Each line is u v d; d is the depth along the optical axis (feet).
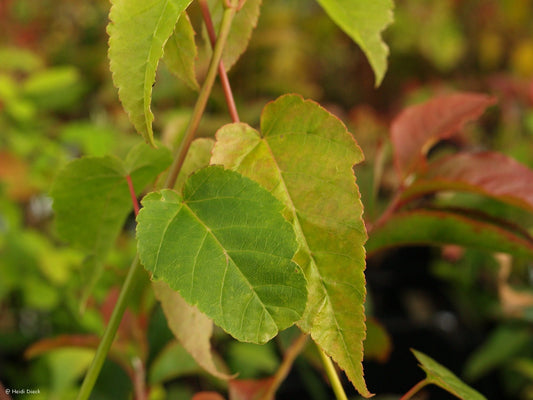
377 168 1.65
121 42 0.95
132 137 4.00
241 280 0.94
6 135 3.39
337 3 1.28
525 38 6.79
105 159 1.21
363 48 1.32
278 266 0.94
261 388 1.52
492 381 3.49
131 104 0.95
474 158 1.44
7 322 3.71
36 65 3.97
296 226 1.01
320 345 0.98
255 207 0.97
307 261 1.00
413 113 1.53
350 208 1.00
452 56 6.53
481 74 6.84
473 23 6.97
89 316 2.88
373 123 5.52
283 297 0.93
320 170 1.01
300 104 1.03
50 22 6.05
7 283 3.00
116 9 0.95
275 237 0.95
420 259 4.58
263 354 3.22
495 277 3.04
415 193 1.47
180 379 3.09
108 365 2.62
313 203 1.01
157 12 0.95
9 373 3.13
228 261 0.95
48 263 2.95
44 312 3.53
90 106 5.22
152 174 1.26
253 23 1.22
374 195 1.63
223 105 5.23
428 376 1.17
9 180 3.20
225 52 1.22
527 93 4.89
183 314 1.22
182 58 1.13
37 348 1.60
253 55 5.94
